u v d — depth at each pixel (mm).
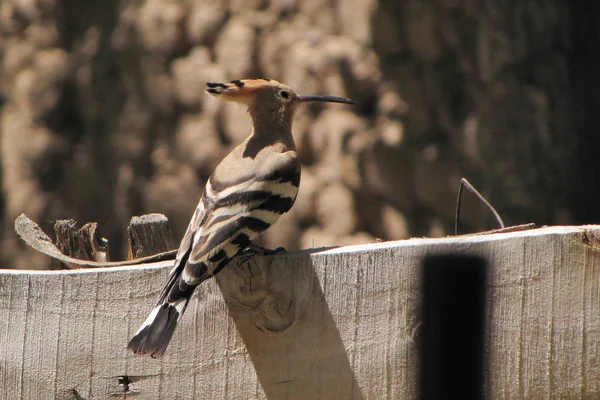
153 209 13219
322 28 12945
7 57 14281
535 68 14664
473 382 4746
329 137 12516
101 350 5090
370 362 4852
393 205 12594
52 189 13969
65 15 14281
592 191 14914
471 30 13578
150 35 13344
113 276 5109
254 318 4988
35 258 14016
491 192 13539
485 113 13531
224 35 12992
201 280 5023
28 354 5148
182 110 13227
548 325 4727
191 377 5031
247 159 6578
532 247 4746
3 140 14141
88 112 13914
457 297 4781
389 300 4844
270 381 4961
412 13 13031
